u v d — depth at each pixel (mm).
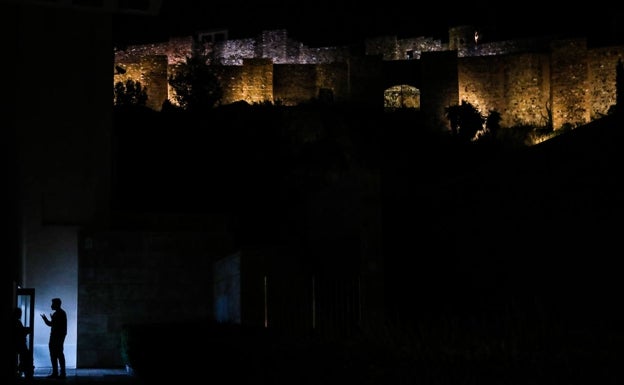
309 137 48250
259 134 47438
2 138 11477
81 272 19531
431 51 61312
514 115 60531
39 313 19828
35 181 20344
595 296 8180
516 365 3891
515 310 6703
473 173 10281
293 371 5668
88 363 19234
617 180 8578
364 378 4602
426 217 10438
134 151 44500
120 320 19516
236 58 68688
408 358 4617
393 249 10281
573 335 4562
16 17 16438
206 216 21844
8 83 12992
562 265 8680
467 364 4105
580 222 8703
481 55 65562
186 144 45531
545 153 9492
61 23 20984
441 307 9664
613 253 8266
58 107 20781
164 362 11141
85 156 20828
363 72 61938
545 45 63531
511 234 9383
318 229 20719
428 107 60938
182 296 19844
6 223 11922
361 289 10125
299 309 12031
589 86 58594
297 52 67750
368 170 10719
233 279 15516
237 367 7031
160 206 40438
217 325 11648
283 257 14086
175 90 60094
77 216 20531
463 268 9734
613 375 3557
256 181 42469
